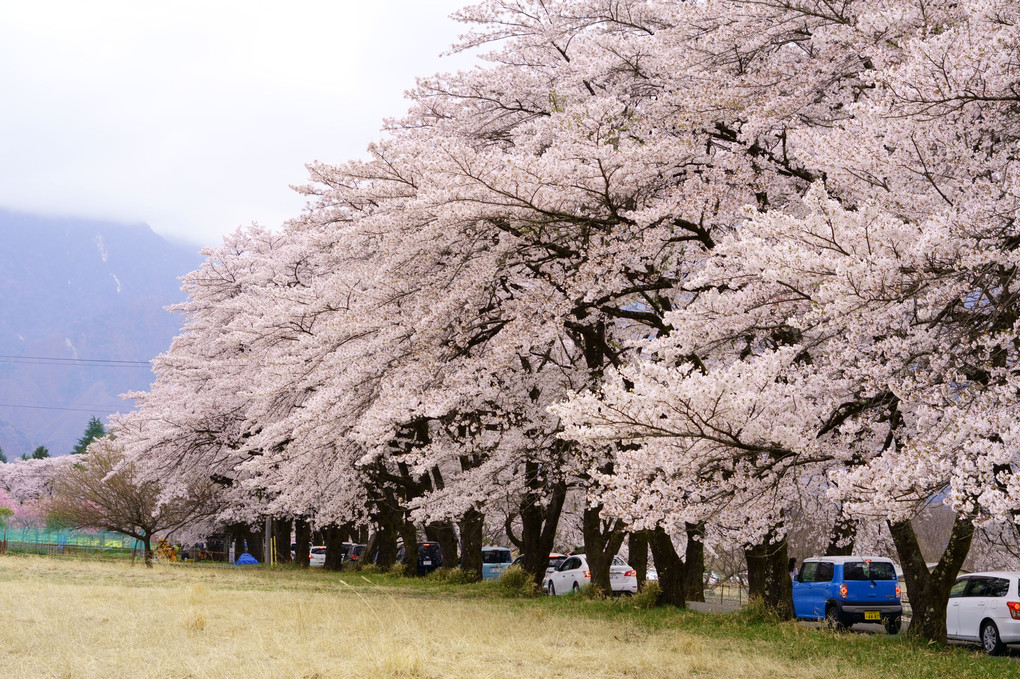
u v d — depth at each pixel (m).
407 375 15.99
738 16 14.05
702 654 11.24
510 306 15.91
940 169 10.10
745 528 12.87
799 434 10.04
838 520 19.14
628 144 14.41
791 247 9.11
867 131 10.37
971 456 8.00
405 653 9.62
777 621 15.60
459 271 16.34
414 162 15.43
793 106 13.84
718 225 16.31
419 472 19.44
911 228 8.86
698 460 10.16
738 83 14.34
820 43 13.70
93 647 10.45
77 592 18.03
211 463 36.06
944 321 9.44
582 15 17.91
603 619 16.38
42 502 56.31
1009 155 10.20
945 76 8.67
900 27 11.62
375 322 16.64
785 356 10.13
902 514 8.50
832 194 13.58
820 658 11.48
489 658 10.58
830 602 18.52
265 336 24.36
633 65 16.64
